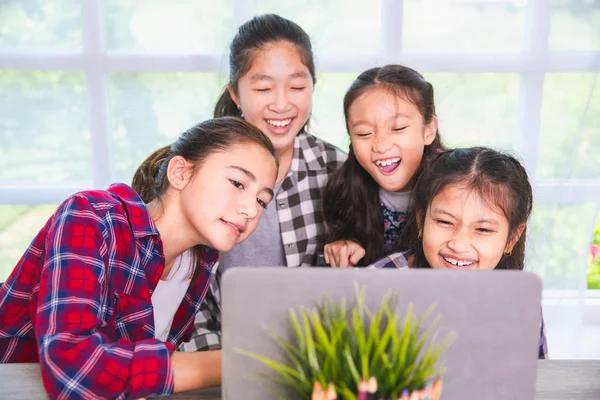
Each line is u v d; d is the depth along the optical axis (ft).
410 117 3.89
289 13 5.81
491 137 6.11
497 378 1.93
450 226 3.26
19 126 5.97
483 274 1.87
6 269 6.30
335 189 4.31
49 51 5.76
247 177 2.81
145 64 5.78
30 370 2.41
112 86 5.90
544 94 5.97
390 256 3.69
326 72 5.86
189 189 2.89
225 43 5.82
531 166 6.10
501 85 5.98
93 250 2.57
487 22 5.87
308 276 1.85
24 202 6.10
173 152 3.09
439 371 1.86
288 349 1.85
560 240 6.21
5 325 2.97
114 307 2.83
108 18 5.75
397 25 5.79
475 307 1.88
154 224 2.95
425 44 5.93
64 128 6.00
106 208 2.78
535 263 6.26
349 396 1.61
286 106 4.28
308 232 4.58
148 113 5.98
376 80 3.92
